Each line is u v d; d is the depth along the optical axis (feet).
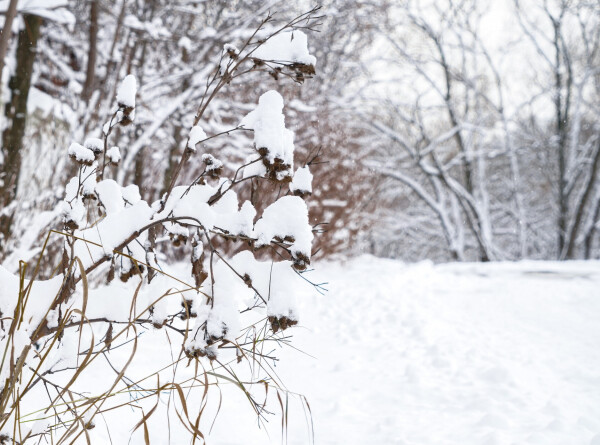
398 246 104.73
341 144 42.11
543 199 97.30
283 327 6.30
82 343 7.55
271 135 6.51
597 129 81.82
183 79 28.63
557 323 21.49
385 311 22.74
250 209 6.54
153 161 30.60
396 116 74.02
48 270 15.48
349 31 46.39
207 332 5.98
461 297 27.45
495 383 13.58
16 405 5.73
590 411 11.87
